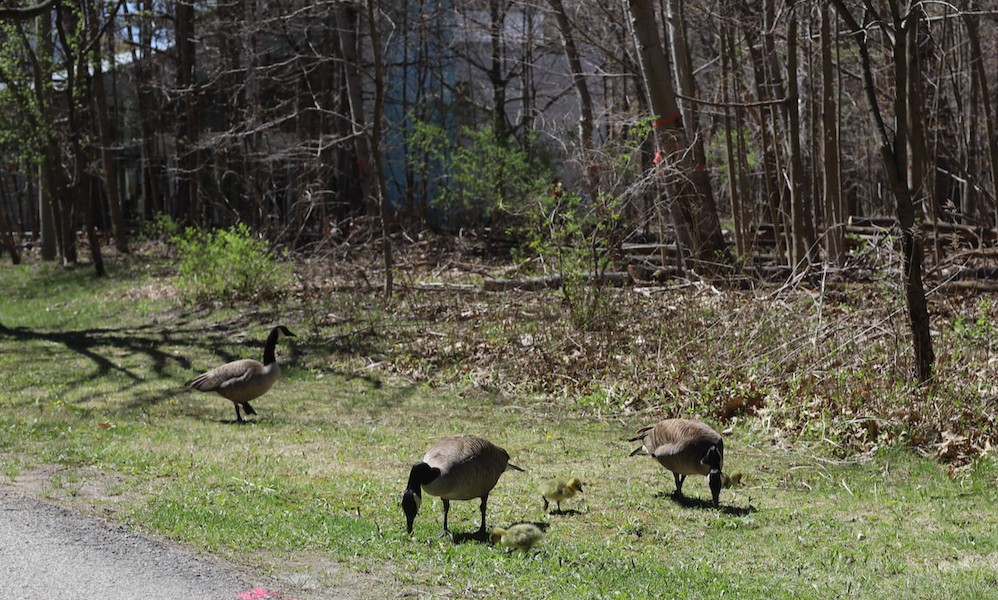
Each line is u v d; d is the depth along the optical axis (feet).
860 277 55.36
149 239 127.95
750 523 27.09
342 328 61.46
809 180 80.38
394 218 104.42
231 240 74.79
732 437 38.34
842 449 35.40
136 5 119.65
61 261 111.55
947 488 30.94
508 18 113.70
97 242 98.48
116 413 42.86
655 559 23.38
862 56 36.65
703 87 93.15
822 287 46.73
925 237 59.26
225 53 114.01
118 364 56.18
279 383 50.57
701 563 22.98
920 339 37.86
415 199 125.18
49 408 43.93
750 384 41.45
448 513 27.61
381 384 49.60
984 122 88.74
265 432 38.93
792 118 61.16
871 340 43.96
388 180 125.80
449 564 21.50
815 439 36.76
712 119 85.92
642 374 45.37
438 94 124.77
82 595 18.65
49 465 31.40
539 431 39.81
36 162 111.86
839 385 39.22
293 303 70.95
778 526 26.96
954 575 22.24
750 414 40.42
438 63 117.80
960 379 38.83
